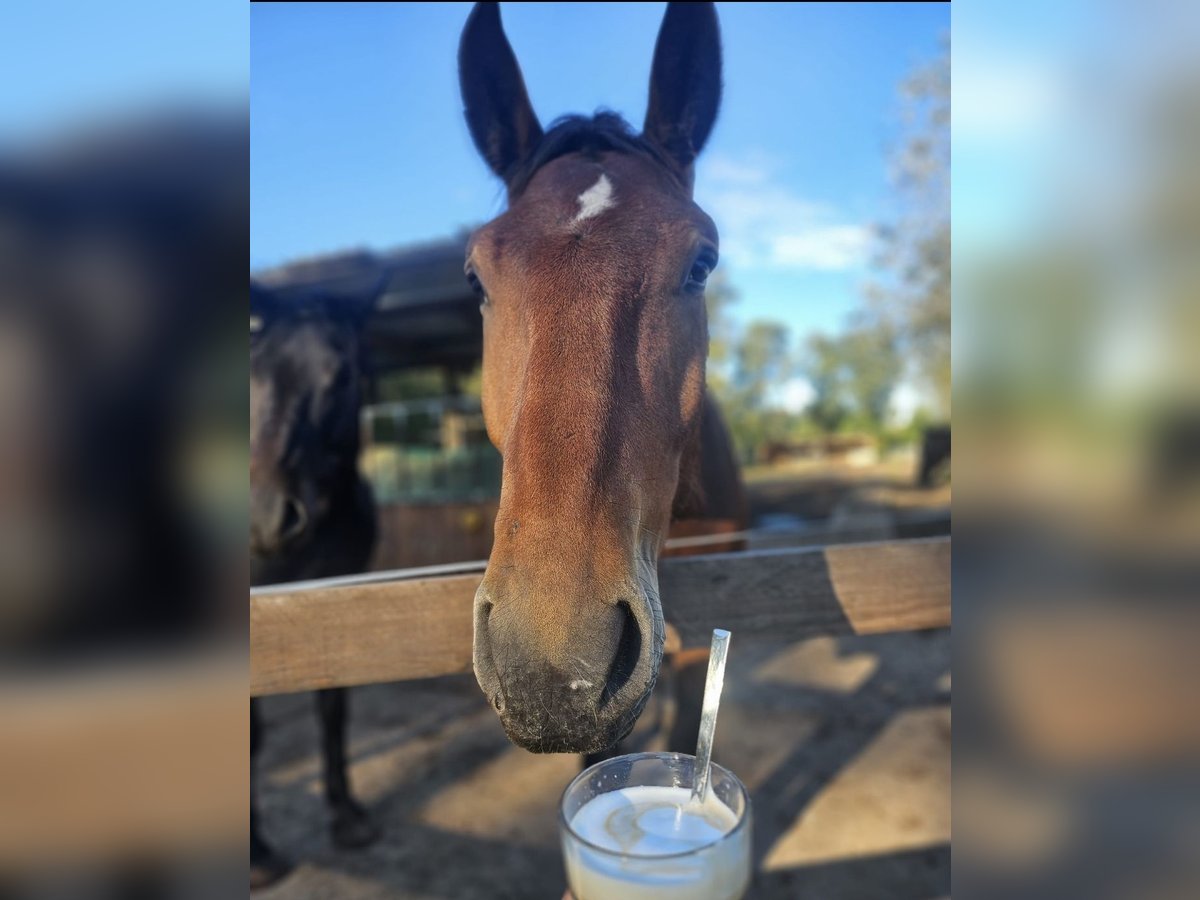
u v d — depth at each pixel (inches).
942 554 68.5
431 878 109.3
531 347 52.3
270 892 107.1
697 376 60.1
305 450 123.3
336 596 60.1
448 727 160.4
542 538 44.2
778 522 288.5
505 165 78.0
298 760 148.0
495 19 76.5
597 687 42.0
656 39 76.9
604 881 33.1
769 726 153.0
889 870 104.8
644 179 62.3
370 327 232.2
